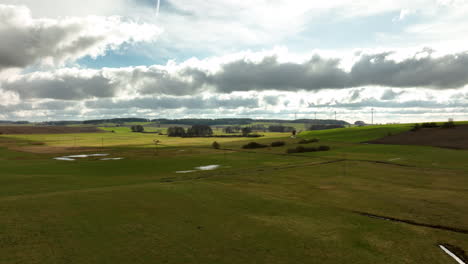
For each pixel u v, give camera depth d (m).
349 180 43.50
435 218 24.11
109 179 44.66
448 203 29.00
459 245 18.50
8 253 14.23
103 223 19.41
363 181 42.62
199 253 15.73
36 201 23.97
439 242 18.95
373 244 18.30
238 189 35.16
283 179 44.56
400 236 19.83
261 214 24.02
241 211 24.61
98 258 14.38
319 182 41.91
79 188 34.97
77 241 16.25
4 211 20.61
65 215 20.53
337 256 16.31
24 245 15.23
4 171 52.31
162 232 18.50
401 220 23.69
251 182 41.59
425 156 69.38
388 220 23.58
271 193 33.53
